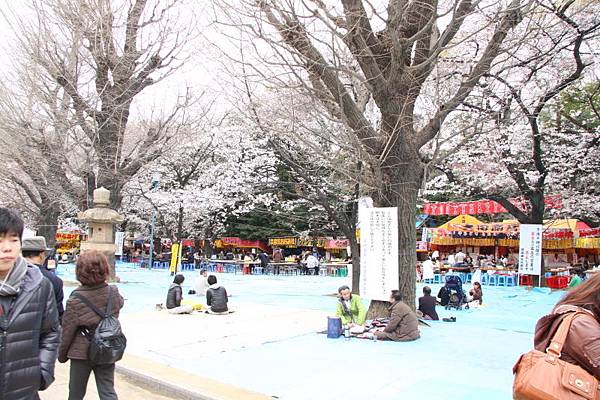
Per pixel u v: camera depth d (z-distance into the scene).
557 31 16.95
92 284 4.28
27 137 17.78
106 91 18.16
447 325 11.27
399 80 9.93
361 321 9.98
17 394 2.90
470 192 23.05
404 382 6.35
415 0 9.05
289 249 39.72
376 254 10.59
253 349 8.23
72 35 17.44
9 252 2.96
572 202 22.44
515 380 2.60
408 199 10.58
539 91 18.92
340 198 16.75
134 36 18.38
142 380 6.59
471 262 27.59
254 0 8.59
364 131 10.25
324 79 9.78
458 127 18.19
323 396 5.79
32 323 3.02
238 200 31.41
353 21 9.41
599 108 20.64
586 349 2.43
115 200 19.17
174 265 25.62
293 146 16.56
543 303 17.02
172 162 30.92
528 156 22.08
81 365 4.22
